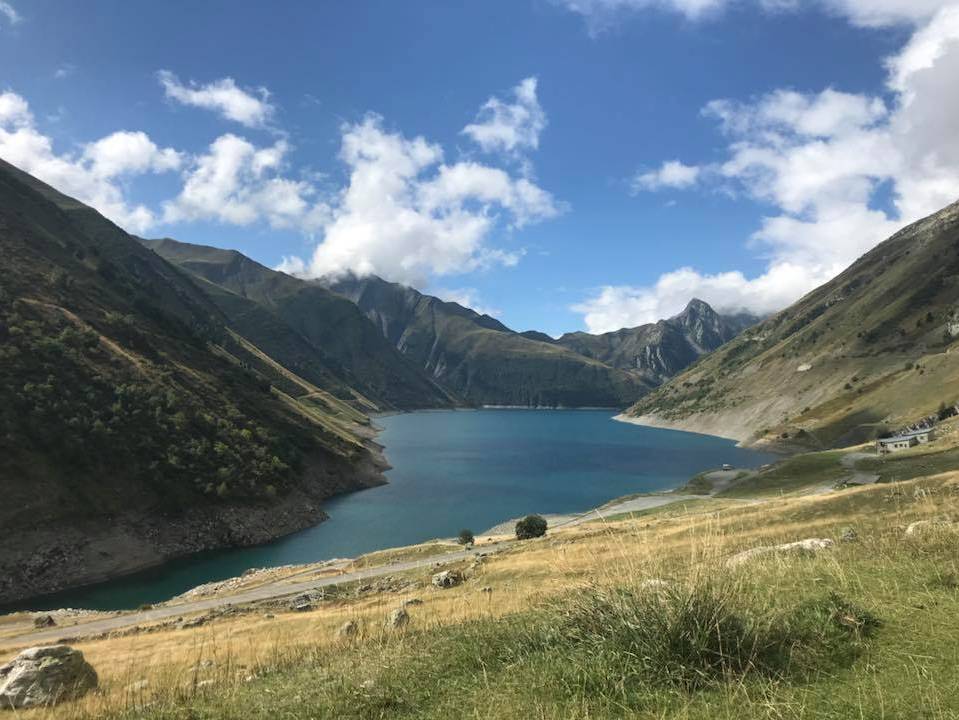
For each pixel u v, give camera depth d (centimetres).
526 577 2911
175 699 814
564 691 524
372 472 14300
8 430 7694
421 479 14438
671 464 17312
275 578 6184
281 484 10444
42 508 7181
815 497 4847
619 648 587
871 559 938
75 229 17775
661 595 617
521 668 614
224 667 1104
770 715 428
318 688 702
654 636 568
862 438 17725
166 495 8506
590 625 670
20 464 7419
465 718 507
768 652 554
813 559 1021
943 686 432
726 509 5081
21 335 9544
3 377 8419
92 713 877
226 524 8788
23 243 13825
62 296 11944
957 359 19275
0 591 6175
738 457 18950
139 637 3450
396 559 6391
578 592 792
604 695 504
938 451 9519
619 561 885
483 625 851
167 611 4828
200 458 9612
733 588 671
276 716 621
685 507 8750
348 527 9769
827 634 572
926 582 740
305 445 12900
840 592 726
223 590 5909
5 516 6838
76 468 7900
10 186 16800
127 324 12431
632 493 12544
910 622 588
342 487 12656
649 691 502
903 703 417
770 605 679
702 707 459
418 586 4038
